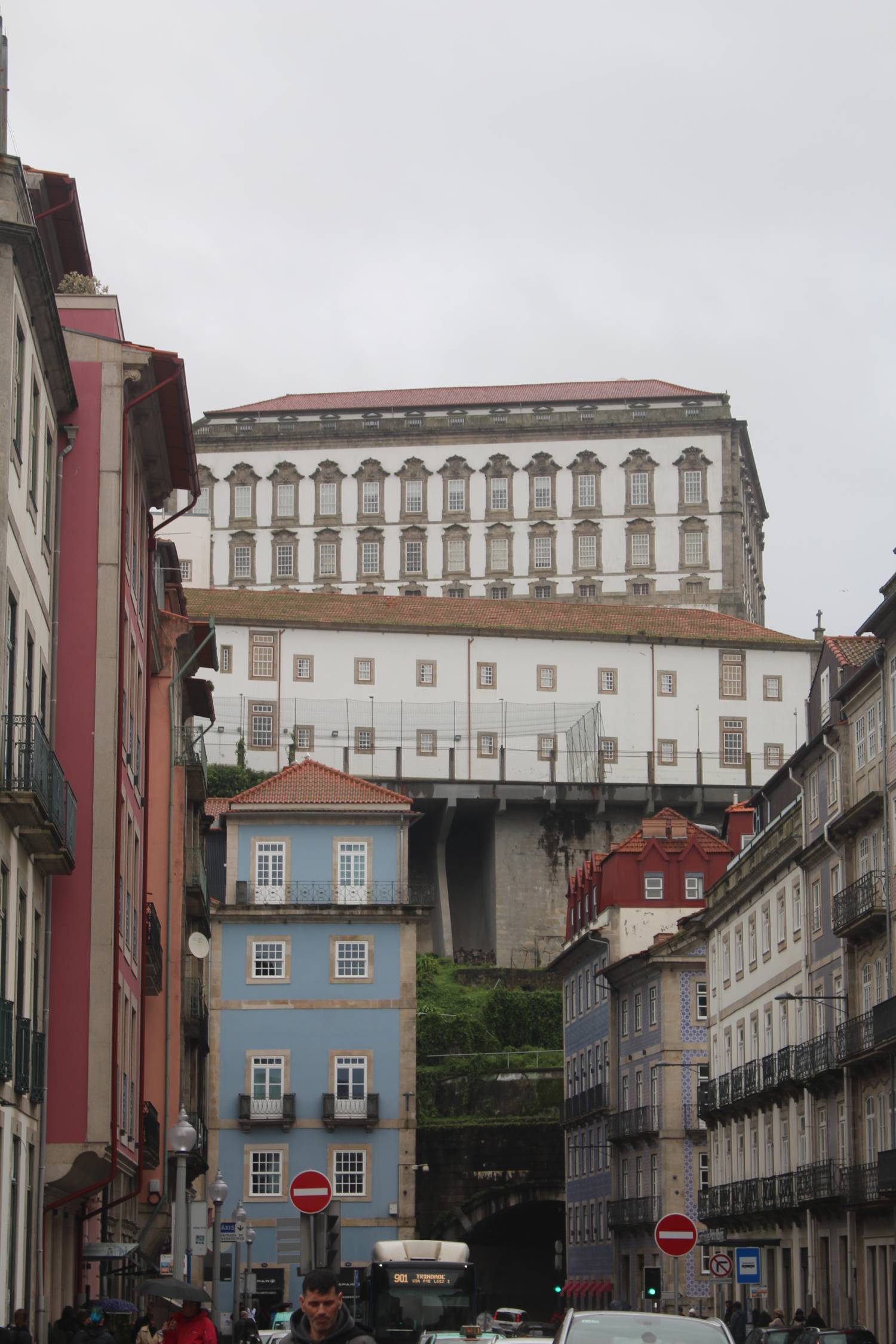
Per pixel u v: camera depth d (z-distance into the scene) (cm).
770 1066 6097
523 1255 10144
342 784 7506
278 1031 7206
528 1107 9812
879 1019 4809
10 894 2581
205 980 6375
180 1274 2728
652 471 15075
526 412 15375
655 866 8800
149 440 3678
